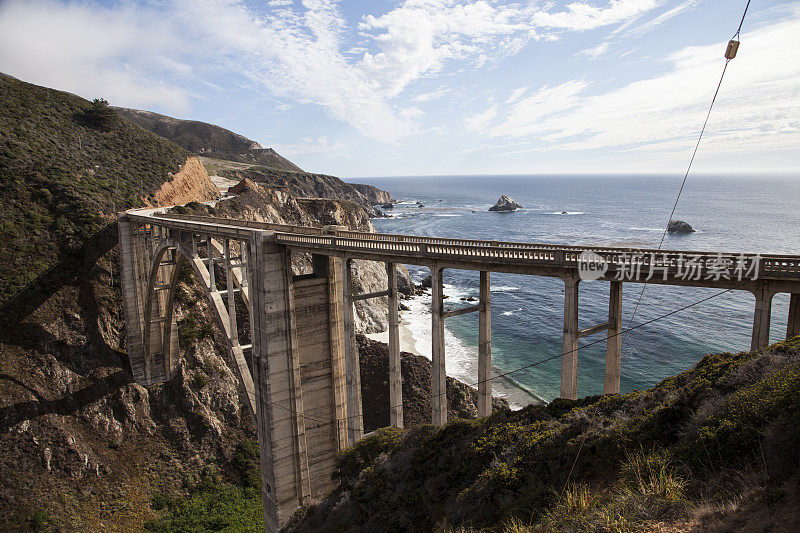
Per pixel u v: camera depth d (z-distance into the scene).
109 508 35.47
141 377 46.38
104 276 48.62
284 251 29.69
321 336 31.80
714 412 12.79
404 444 22.39
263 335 29.56
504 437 17.91
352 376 27.38
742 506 9.72
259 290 29.53
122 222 46.16
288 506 31.16
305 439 31.52
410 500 18.44
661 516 10.52
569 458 14.74
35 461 35.81
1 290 42.56
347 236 30.42
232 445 43.47
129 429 42.06
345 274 26.53
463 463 18.20
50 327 42.69
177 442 42.75
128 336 46.59
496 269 20.78
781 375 12.18
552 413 18.12
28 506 33.28
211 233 34.25
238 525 34.25
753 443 11.12
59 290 45.53
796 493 9.08
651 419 14.16
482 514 14.92
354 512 20.62
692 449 12.14
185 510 36.09
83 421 40.31
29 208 49.88
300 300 30.72
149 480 38.81
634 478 12.35
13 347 40.50
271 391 29.86
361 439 25.25
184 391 45.78
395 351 25.86
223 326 34.03
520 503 13.98
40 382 40.03
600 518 11.05
